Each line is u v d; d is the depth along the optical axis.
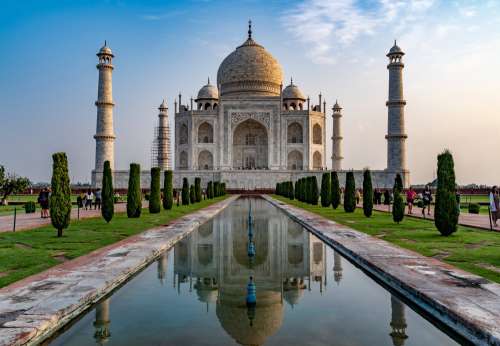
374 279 15.22
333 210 44.81
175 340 9.60
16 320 9.77
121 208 47.97
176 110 110.31
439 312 10.70
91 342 9.50
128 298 12.75
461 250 18.97
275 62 117.31
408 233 25.05
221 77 117.44
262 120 105.88
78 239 22.72
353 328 10.37
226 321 10.80
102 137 88.75
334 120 114.88
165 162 110.94
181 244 22.77
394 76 89.19
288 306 12.04
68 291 12.13
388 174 90.56
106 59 89.38
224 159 105.44
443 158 24.22
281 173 96.81
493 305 10.55
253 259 18.75
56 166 23.95
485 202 57.94
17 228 27.55
